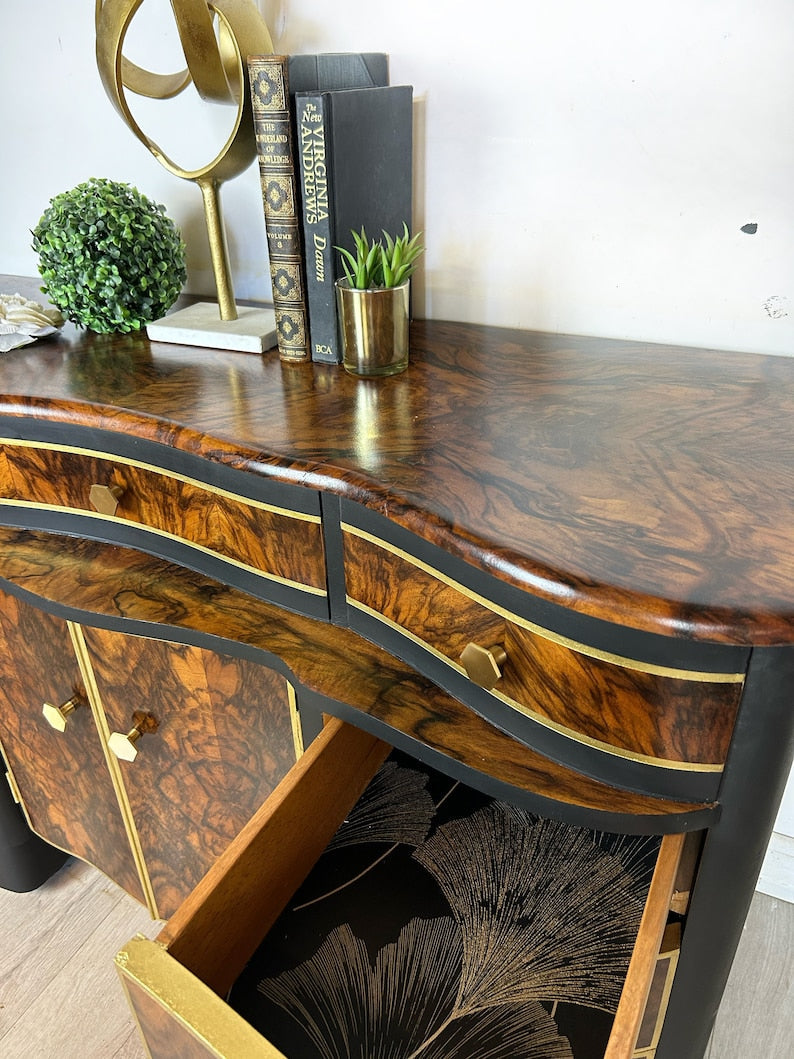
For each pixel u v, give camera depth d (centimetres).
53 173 105
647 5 71
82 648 82
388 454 60
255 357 81
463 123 82
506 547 50
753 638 44
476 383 73
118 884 105
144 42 92
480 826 77
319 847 74
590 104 76
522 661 54
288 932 68
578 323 86
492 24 77
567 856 74
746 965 101
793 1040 92
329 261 74
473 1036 61
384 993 64
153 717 82
